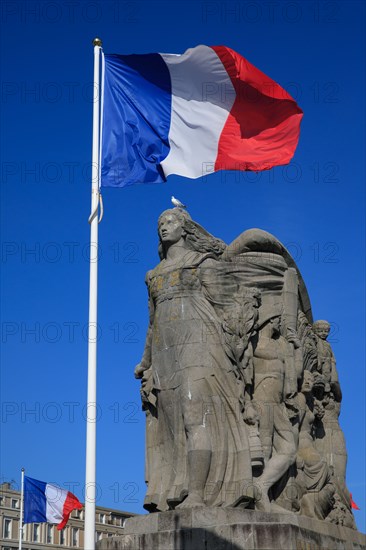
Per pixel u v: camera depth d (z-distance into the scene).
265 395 17.53
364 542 18.86
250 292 17.98
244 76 18.95
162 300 17.72
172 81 19.03
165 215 18.36
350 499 20.12
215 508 15.37
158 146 18.66
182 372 16.91
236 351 17.19
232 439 16.58
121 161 18.25
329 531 17.42
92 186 17.09
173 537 15.26
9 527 59.16
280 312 18.69
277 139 19.12
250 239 18.50
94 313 15.80
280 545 14.66
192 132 18.97
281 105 19.06
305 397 19.20
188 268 17.69
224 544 14.87
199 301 17.47
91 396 15.23
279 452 17.28
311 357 20.00
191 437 16.36
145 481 17.50
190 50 18.86
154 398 17.67
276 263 18.75
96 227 16.61
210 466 16.23
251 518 15.52
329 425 20.52
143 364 18.41
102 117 18.38
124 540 15.77
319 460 18.48
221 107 19.12
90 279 16.11
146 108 18.77
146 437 17.81
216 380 16.81
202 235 18.44
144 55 18.86
